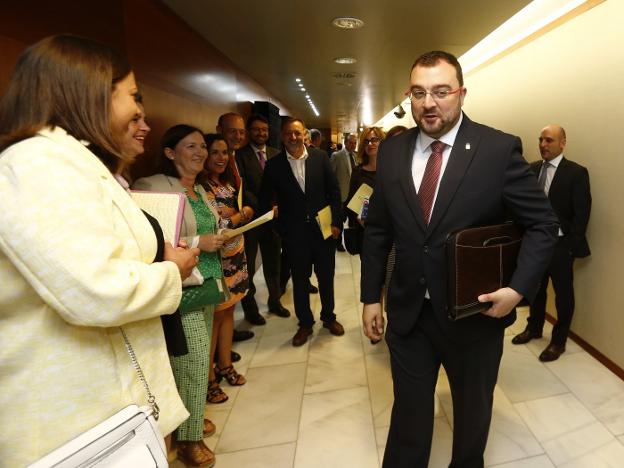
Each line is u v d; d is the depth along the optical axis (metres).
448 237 1.02
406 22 2.56
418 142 1.21
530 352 2.42
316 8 2.30
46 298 0.58
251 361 2.40
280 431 1.78
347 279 4.01
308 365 2.34
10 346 0.62
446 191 1.09
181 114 2.39
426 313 1.20
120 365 0.73
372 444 1.69
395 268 1.24
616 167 2.13
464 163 1.08
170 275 0.74
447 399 1.97
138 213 0.77
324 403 1.98
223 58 3.36
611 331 2.21
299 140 2.43
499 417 1.83
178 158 1.62
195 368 1.51
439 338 1.20
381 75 4.35
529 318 2.53
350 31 2.75
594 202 2.32
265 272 3.03
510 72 3.26
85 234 0.60
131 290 0.63
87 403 0.68
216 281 1.51
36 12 1.22
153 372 0.79
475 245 1.03
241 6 2.25
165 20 2.18
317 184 2.44
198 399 1.53
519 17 2.96
